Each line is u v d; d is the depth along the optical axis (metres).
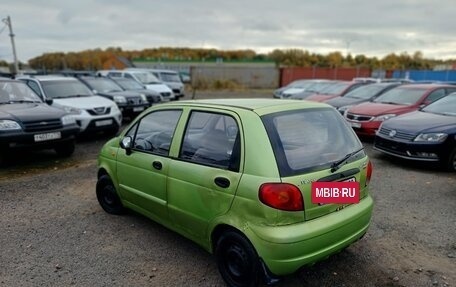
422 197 5.12
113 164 4.28
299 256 2.63
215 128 3.12
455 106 7.18
